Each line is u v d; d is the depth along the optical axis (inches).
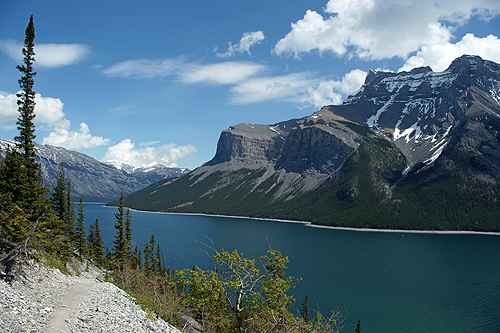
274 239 7701.8
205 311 1122.0
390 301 3425.2
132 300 1293.1
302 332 962.7
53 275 1398.9
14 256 1199.6
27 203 1849.2
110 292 1312.7
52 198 3417.8
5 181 1803.6
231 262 1037.2
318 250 6250.0
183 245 6584.6
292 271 4630.9
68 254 2123.5
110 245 6092.5
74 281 1492.4
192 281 1018.1
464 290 3791.8
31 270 1279.5
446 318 2997.0
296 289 3818.9
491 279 4266.7
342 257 5595.5
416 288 3858.3
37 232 1598.2
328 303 3373.5
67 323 837.2
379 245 6894.7
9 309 804.6
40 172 2287.2
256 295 1015.0
